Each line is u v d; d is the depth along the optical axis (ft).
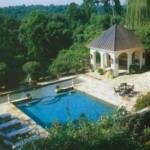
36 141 45.06
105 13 303.68
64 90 124.36
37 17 230.68
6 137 81.25
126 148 42.34
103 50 139.95
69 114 103.96
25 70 143.95
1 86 139.64
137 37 146.82
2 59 191.01
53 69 150.71
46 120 99.91
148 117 59.93
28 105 114.21
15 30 235.20
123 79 131.13
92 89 122.42
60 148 41.96
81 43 208.44
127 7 180.24
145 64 144.87
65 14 311.68
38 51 227.40
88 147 41.09
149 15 174.70
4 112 104.32
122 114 57.72
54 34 230.68
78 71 148.87
